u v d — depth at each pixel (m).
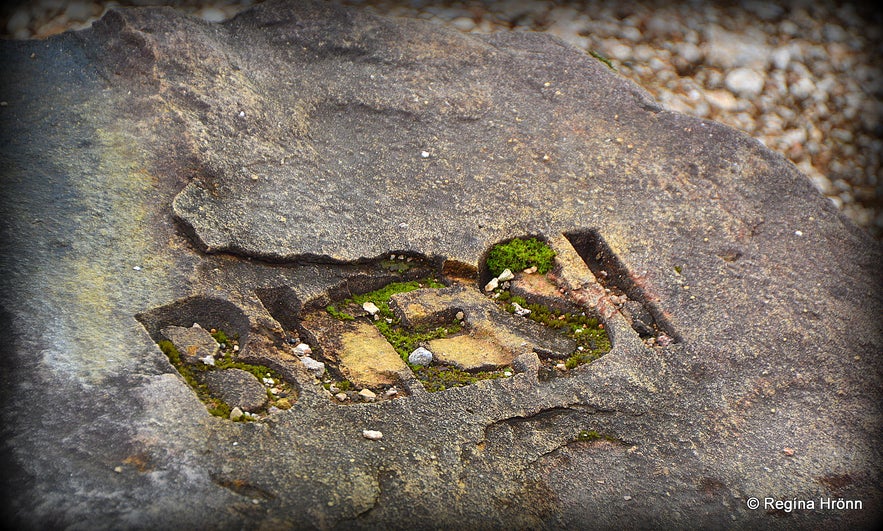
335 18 4.77
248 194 3.76
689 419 3.24
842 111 6.76
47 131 3.86
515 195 4.04
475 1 6.99
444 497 2.76
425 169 4.12
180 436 2.73
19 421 2.72
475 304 3.59
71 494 2.53
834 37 7.18
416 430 2.97
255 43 4.57
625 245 3.87
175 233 3.50
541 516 2.81
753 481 3.07
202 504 2.55
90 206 3.53
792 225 4.14
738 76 6.68
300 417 2.91
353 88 4.46
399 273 3.67
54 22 6.59
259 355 3.14
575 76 4.72
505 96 4.58
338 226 3.73
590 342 3.54
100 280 3.23
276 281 3.44
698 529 2.88
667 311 3.63
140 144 3.83
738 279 3.82
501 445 3.01
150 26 4.30
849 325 3.72
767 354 3.53
